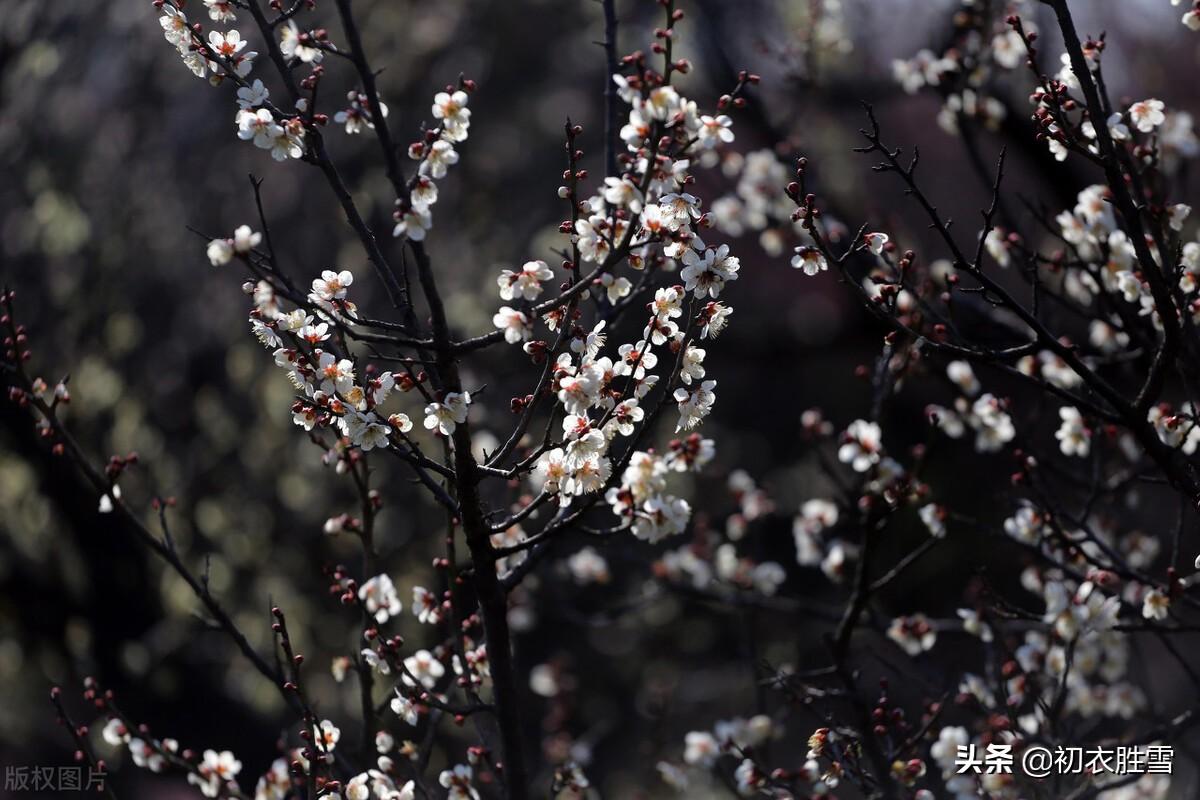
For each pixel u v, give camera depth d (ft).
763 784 16.39
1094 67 14.87
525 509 12.75
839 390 49.03
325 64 36.50
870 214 21.26
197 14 30.63
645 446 19.80
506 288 12.34
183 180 36.65
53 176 36.50
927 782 18.66
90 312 35.88
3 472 34.65
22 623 36.22
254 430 34.99
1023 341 19.33
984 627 17.47
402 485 33.83
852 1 33.50
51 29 37.58
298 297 12.18
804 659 38.65
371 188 35.63
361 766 15.85
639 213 11.85
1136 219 12.85
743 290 49.03
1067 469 19.65
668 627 41.06
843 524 23.38
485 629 13.57
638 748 38.70
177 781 36.17
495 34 40.52
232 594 34.27
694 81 33.65
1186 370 16.03
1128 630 15.23
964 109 19.93
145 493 34.86
